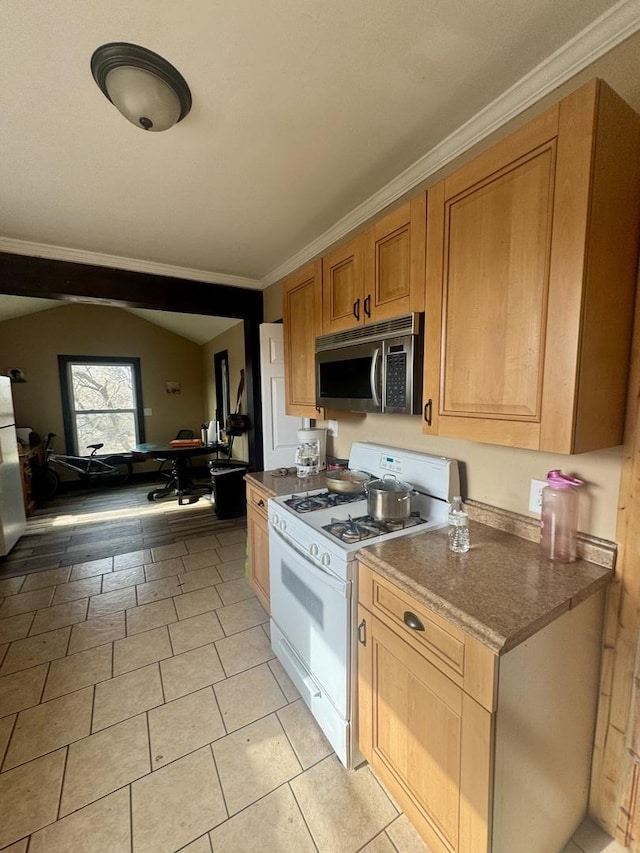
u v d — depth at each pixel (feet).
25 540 11.75
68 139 4.99
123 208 6.97
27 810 4.13
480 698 2.88
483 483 5.02
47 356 18.12
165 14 3.29
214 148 5.22
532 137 3.13
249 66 3.84
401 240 4.65
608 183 2.95
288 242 8.64
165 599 8.32
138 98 3.93
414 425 6.17
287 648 5.87
